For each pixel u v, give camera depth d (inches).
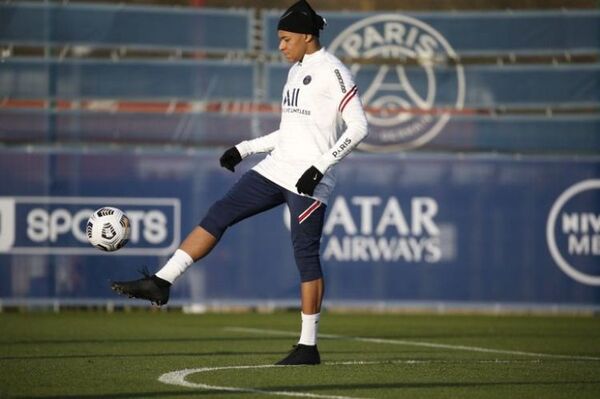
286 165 1029.8
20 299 1860.2
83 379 946.7
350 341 1427.2
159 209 1883.6
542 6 2095.2
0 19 1909.4
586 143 1945.1
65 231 1870.1
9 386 901.2
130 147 1920.5
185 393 848.9
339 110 1027.3
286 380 931.3
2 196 1859.0
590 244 1919.3
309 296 1041.5
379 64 1947.6
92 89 1921.8
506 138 1946.4
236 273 1898.4
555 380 968.9
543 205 1923.0
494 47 1952.5
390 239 1909.4
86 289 1875.0
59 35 1921.8
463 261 1918.1
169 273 1021.8
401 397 836.6
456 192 1918.1
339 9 2078.0
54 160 1870.1
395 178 1911.9
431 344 1389.0
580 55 1947.6
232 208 1034.7
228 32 1951.3
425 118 1940.2
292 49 1034.7
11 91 1905.8
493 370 1043.9
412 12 1946.4
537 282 1921.8
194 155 1892.2
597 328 1713.8
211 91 1942.7
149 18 1941.4
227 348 1286.9
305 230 1028.5
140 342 1368.1
